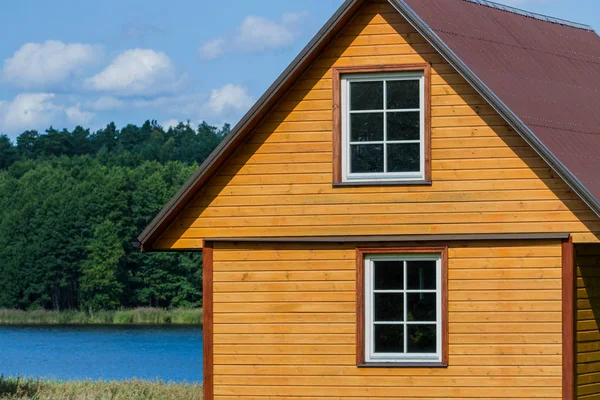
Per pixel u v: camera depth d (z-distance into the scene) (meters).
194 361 55.88
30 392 29.77
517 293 19.59
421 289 20.09
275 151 20.64
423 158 20.11
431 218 19.97
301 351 20.31
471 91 19.97
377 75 20.41
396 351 20.06
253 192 20.67
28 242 129.75
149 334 85.44
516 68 21.36
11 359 57.91
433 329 19.97
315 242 20.36
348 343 20.16
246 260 20.62
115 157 175.62
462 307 19.75
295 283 20.42
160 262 124.69
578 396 19.64
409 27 20.30
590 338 20.03
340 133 20.44
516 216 19.62
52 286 127.50
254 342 20.47
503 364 19.56
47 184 138.50
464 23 21.67
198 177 20.47
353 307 20.17
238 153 20.77
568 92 21.84
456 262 19.83
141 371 49.31
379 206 20.22
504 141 19.77
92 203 127.94
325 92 20.53
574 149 19.84
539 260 19.53
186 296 123.75
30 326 102.75
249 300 20.55
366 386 20.02
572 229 19.36
